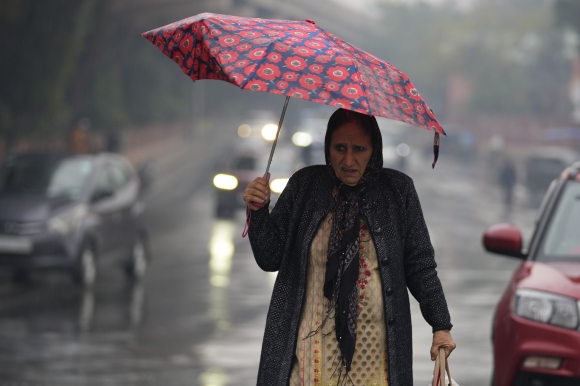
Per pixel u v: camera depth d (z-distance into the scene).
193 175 53.03
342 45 4.30
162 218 32.06
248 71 4.04
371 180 4.54
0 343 11.35
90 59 52.72
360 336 4.47
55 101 44.09
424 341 11.74
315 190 4.59
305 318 4.50
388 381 4.46
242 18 4.45
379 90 4.17
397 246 4.50
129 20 65.19
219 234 26.58
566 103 94.31
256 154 32.66
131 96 73.94
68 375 9.58
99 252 16.58
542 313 7.03
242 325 12.77
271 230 4.55
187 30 4.42
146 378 9.45
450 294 16.11
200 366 10.08
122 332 12.18
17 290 16.11
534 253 7.81
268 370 4.48
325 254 4.51
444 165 69.31
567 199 8.18
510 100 98.75
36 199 16.12
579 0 76.81
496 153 63.31
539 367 6.94
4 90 42.44
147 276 18.06
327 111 74.75
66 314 13.62
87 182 16.77
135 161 57.19
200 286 16.62
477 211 37.81
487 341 11.81
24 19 42.78
